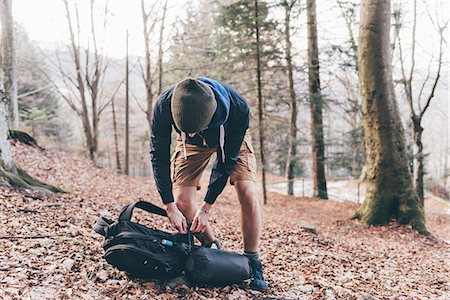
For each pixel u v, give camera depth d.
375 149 9.98
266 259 4.83
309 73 16.52
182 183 3.38
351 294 3.87
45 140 26.55
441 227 13.88
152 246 3.07
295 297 3.46
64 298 2.80
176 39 19.14
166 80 23.72
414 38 15.62
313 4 16.45
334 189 22.50
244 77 17.62
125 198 9.66
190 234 3.26
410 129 18.44
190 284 3.27
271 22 14.56
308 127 18.72
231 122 2.85
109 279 3.23
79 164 13.34
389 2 9.75
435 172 33.16
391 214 9.82
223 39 15.99
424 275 5.60
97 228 3.22
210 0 21.80
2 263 3.21
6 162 6.34
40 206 5.51
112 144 36.53
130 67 20.53
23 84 25.27
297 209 14.54
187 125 2.41
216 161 3.11
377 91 9.83
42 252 3.62
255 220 3.39
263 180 15.34
